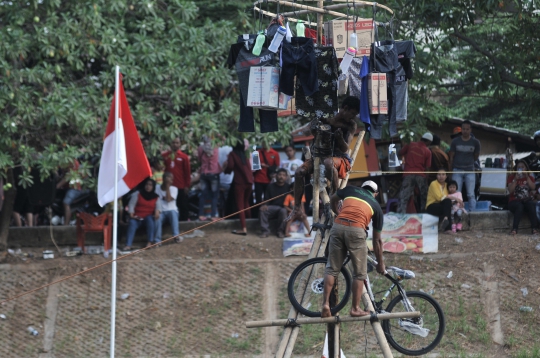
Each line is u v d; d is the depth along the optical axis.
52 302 23.16
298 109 16.14
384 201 28.45
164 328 22.47
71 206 27.80
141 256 24.88
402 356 21.17
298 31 17.00
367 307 16.11
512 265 24.33
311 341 21.97
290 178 27.20
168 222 26.12
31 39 23.95
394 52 16.45
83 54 24.88
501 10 27.48
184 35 26.14
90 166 24.08
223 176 28.28
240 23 29.55
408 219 25.16
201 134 25.11
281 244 25.62
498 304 23.11
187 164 27.03
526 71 25.67
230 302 23.31
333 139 16.52
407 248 24.97
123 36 25.12
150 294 23.47
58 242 26.12
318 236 16.66
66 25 24.09
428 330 16.91
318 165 16.67
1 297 23.14
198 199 29.22
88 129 23.77
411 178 26.06
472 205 26.77
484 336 21.97
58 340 22.09
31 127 24.44
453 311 22.86
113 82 24.69
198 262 24.59
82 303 23.16
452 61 34.16
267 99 15.97
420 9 25.36
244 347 21.94
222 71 25.78
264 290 23.72
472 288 23.62
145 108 25.11
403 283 23.64
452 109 37.97
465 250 25.08
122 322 22.62
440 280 23.89
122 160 19.31
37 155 24.55
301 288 16.16
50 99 23.56
